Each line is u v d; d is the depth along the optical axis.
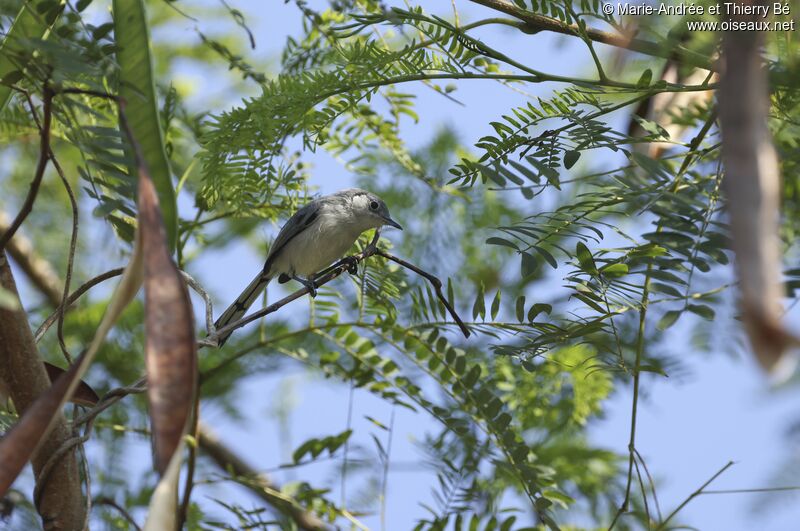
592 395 9.20
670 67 6.79
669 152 6.75
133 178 4.79
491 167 5.52
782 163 5.44
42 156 4.76
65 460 6.11
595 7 5.50
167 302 3.66
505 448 7.77
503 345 6.25
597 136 5.58
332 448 8.53
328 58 7.88
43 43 4.59
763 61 4.91
